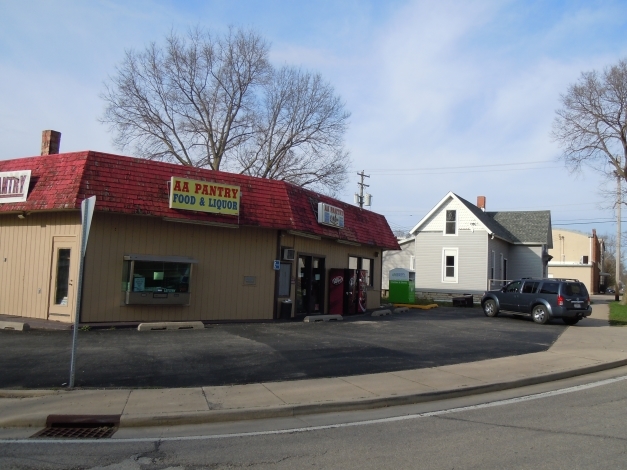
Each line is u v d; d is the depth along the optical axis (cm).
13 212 1609
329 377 1058
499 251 3850
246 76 3884
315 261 2161
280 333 1538
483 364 1252
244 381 1002
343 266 2342
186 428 766
